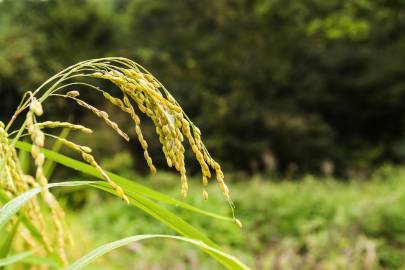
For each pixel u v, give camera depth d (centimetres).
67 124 111
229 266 126
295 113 2594
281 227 1015
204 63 2820
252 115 2425
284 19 2864
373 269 626
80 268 109
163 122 116
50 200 82
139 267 644
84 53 2469
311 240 727
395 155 2505
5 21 2373
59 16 2492
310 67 2772
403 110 2641
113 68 122
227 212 1053
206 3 2906
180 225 133
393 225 906
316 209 1070
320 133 2477
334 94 2708
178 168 115
